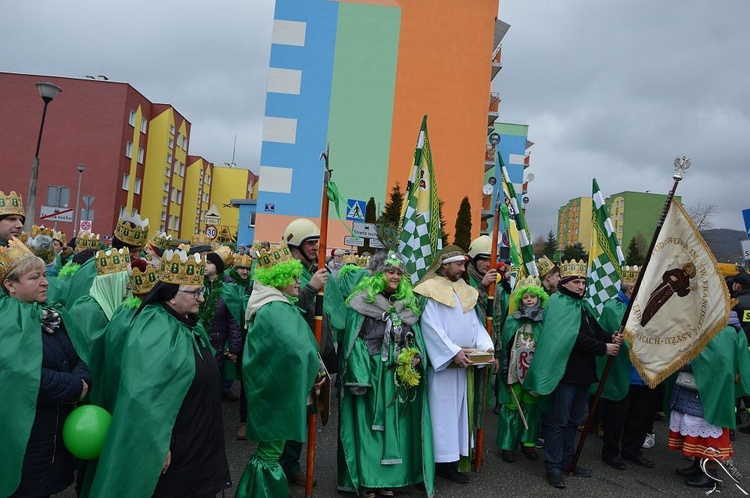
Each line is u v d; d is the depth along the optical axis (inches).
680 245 219.3
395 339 193.5
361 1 1085.1
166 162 1830.7
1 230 179.5
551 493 205.2
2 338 112.1
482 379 221.6
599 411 279.7
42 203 1555.1
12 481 110.7
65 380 119.9
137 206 1745.8
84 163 1566.2
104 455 116.5
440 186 1100.5
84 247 323.3
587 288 259.9
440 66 1099.3
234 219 2549.2
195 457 129.7
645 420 242.1
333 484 201.8
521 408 240.1
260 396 159.2
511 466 234.1
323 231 188.7
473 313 214.2
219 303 250.8
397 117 1090.7
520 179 1408.7
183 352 127.0
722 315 207.2
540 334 216.5
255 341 159.8
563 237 3376.0
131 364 121.4
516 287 250.5
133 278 140.6
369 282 200.5
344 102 1081.4
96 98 1574.8
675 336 216.8
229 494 185.9
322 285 188.4
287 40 1074.7
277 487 162.4
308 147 1075.9
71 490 182.2
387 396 191.2
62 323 130.3
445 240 924.0
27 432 112.0
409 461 195.8
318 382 172.2
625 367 232.7
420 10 1096.8
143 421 117.9
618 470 234.1
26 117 1561.3
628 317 220.8
